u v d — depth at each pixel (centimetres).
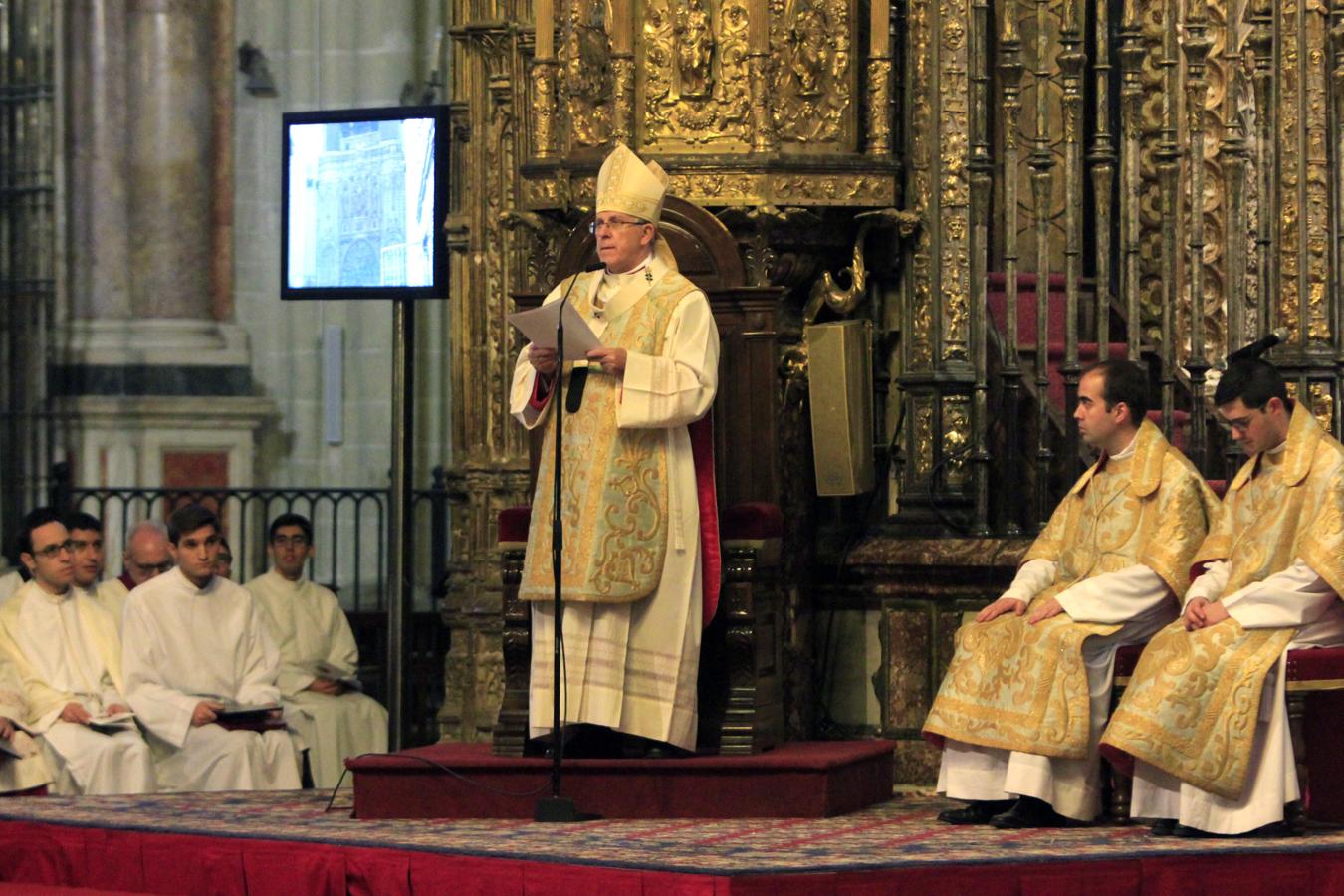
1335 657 1070
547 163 1375
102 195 2125
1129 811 1130
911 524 1402
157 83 2120
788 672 1390
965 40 1402
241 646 1487
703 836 1074
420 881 1023
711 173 1345
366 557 2102
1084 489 1191
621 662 1180
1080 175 1421
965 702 1141
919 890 951
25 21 2131
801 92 1371
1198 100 1398
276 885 1074
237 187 2144
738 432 1273
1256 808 1062
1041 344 1388
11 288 2138
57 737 1381
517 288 1549
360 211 1442
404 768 1173
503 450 1566
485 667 1558
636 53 1361
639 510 1183
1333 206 1382
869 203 1372
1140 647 1128
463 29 1575
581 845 1033
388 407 2114
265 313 2145
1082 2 1438
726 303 1277
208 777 1406
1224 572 1123
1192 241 1396
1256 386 1117
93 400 2105
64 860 1153
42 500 2111
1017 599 1159
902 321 1423
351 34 2116
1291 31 1384
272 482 2133
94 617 1457
